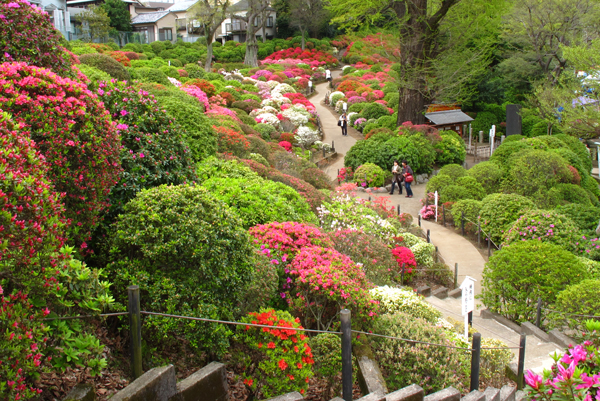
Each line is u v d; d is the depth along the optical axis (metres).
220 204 5.46
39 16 6.27
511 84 38.28
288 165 16.95
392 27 26.20
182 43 53.28
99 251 5.40
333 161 25.50
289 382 4.83
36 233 3.21
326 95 42.28
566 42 30.91
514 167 18.17
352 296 5.79
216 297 5.01
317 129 30.94
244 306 5.51
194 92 20.75
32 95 4.63
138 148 6.71
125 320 4.88
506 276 9.23
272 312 5.11
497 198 14.49
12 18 6.00
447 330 6.78
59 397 3.90
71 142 4.49
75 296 3.80
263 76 43.75
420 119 26.91
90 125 4.73
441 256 13.53
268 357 5.04
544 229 11.68
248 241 5.54
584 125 17.70
